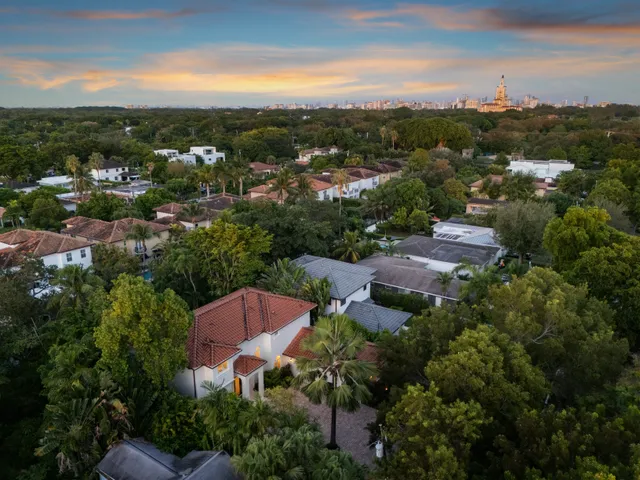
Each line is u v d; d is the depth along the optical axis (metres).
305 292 36.16
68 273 30.86
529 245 52.59
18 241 50.78
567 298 27.80
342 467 19.12
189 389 27.19
